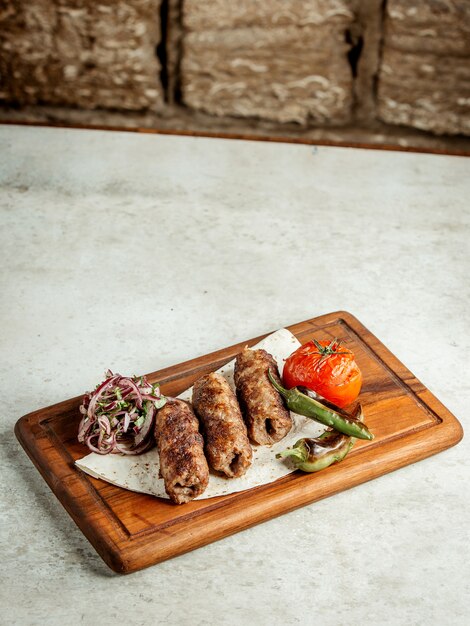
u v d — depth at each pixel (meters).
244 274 1.23
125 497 0.86
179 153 1.48
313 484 0.88
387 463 0.91
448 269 1.25
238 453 0.86
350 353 0.93
